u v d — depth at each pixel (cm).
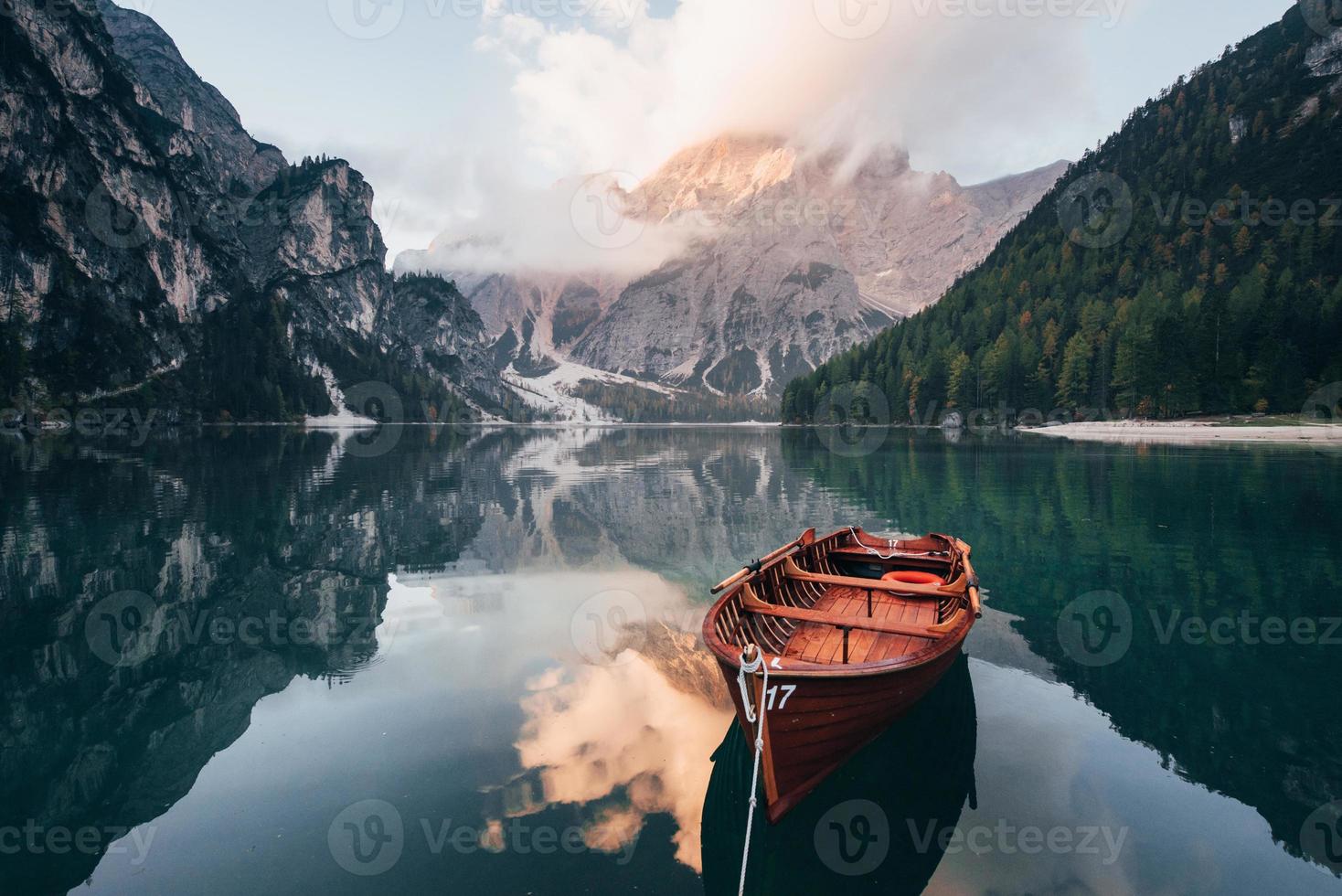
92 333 16975
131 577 1811
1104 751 899
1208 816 755
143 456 5997
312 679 1139
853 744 831
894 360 15125
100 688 1116
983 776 834
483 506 3266
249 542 2288
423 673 1166
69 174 18162
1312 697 1060
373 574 1884
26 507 2888
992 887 647
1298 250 13412
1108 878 661
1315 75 19688
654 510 3136
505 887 635
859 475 4578
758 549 2262
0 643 1323
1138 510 2800
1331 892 639
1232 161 18912
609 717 996
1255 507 2825
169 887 646
